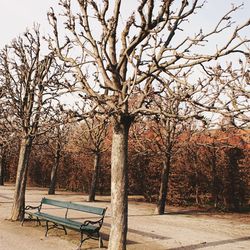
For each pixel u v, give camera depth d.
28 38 13.31
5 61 13.31
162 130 19.48
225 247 10.36
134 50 7.76
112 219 7.60
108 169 33.25
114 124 7.95
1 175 37.09
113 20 8.18
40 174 41.91
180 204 25.34
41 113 12.51
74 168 36.44
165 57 7.65
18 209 12.51
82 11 8.65
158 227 13.71
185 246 10.03
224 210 23.14
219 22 7.66
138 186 30.53
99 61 8.41
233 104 7.71
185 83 6.65
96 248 8.85
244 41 6.92
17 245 8.80
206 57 7.25
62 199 24.81
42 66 12.94
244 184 23.77
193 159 25.06
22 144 12.96
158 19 8.05
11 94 12.89
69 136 27.53
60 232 10.77
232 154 23.69
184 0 8.08
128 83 7.18
